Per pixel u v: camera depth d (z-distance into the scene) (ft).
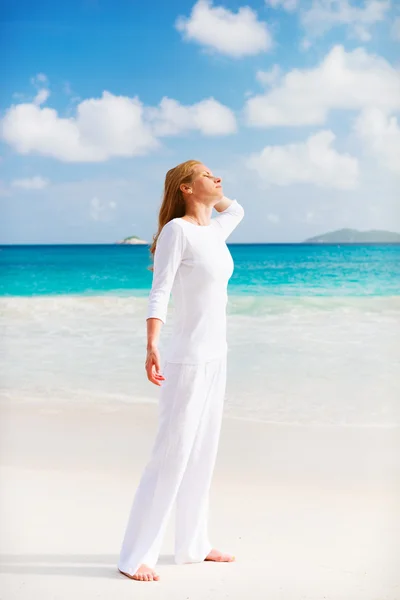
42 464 10.75
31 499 9.28
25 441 11.92
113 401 14.70
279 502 9.17
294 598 6.56
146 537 7.19
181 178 7.44
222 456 11.13
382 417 13.80
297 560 7.43
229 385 15.87
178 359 7.21
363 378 16.85
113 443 11.85
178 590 6.77
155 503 7.22
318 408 14.19
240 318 24.17
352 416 13.67
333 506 9.02
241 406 14.26
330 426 12.84
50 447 11.62
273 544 7.86
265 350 19.77
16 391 15.65
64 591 6.74
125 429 12.70
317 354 19.36
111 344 20.26
